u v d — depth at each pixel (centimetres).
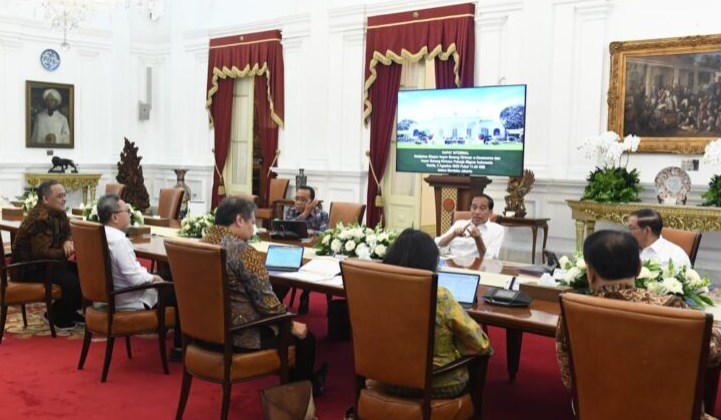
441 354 259
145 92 1142
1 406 341
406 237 267
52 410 337
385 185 875
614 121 668
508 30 738
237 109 1047
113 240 386
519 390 377
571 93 694
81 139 1086
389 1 836
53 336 465
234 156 1059
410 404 256
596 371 210
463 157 690
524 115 643
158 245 471
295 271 367
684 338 193
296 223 507
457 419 262
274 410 283
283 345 321
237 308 312
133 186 1036
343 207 593
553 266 377
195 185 1095
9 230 575
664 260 371
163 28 1128
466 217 536
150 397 358
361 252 394
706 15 619
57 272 489
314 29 917
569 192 695
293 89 955
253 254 315
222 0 1041
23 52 1012
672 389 198
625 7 663
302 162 947
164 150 1146
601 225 678
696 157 629
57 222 469
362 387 273
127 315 382
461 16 762
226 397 307
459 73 766
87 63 1084
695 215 572
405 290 247
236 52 1012
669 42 630
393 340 254
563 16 693
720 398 362
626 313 201
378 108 857
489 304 296
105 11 1097
